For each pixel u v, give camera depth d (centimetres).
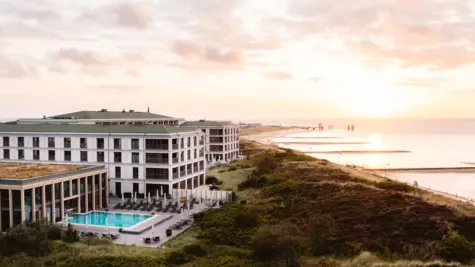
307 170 10469
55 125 9631
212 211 6900
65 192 6725
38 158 9331
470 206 6300
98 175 7494
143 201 7962
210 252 4972
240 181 10112
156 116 15000
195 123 14888
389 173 13525
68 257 4600
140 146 8519
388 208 6109
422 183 11519
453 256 4484
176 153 8644
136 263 4403
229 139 14962
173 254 4703
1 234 5250
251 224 5947
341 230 5453
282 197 7662
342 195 7238
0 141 9631
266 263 4459
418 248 4728
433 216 5584
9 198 5822
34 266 4288
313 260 4606
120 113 13512
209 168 12388
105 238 5538
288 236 4825
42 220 5641
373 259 4522
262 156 13475
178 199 7825
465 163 16375
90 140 8862
